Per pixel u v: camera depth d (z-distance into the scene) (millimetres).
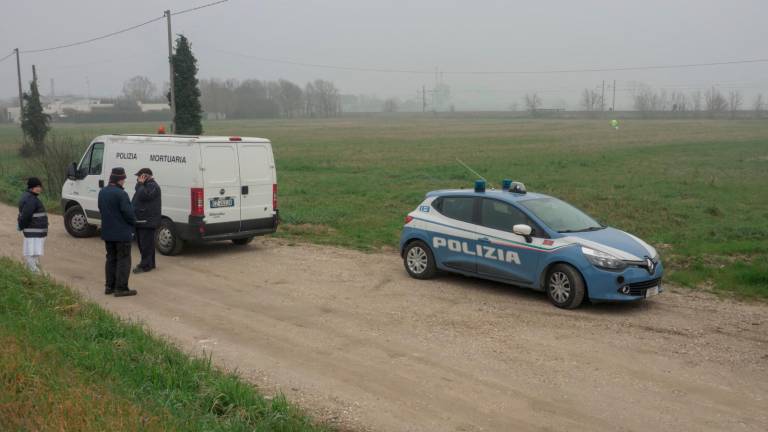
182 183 12664
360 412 5820
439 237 10727
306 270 11719
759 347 7688
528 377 6688
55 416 4602
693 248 13164
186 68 34500
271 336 7941
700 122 123250
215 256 13008
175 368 6082
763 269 10883
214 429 4855
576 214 10352
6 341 6023
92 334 6906
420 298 9789
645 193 23062
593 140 63094
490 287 10508
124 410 4832
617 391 6355
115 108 177375
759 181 27141
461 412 5848
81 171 14688
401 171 32469
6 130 102188
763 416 5832
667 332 8234
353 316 8812
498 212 10180
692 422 5695
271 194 13797
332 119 179250
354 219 17344
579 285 9117
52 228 16281
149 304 9383
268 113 188625
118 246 9812
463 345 7652
